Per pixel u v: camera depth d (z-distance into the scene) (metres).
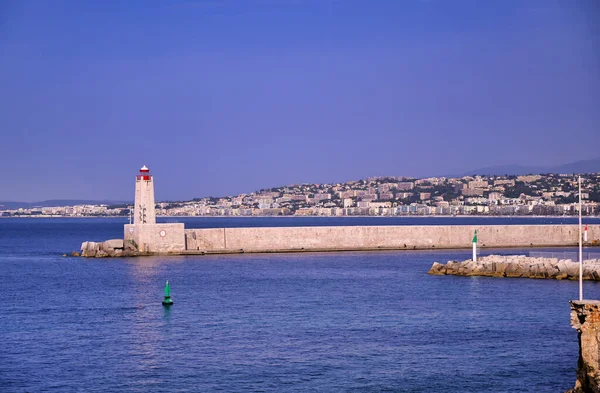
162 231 141.00
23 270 122.25
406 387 51.47
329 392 50.53
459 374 54.09
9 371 55.44
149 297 88.25
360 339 64.19
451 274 107.69
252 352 60.16
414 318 72.75
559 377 53.28
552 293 87.00
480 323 69.94
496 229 156.25
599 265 100.44
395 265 121.88
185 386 51.88
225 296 88.25
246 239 147.12
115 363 57.34
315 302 83.06
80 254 150.00
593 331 44.50
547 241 158.25
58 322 72.75
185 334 66.62
